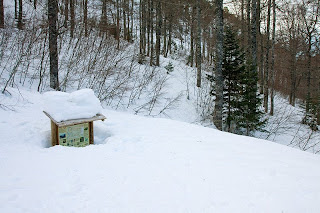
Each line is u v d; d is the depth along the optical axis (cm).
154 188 293
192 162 373
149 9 2016
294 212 239
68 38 1493
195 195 276
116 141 477
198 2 1641
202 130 583
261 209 246
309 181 306
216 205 255
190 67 2238
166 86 1538
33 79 984
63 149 426
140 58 1762
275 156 407
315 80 2544
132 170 344
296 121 1609
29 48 966
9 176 321
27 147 436
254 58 1370
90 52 1270
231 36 1245
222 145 464
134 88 1316
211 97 1555
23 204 257
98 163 368
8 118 573
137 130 559
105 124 603
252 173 332
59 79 1060
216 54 1058
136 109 1141
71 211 246
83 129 487
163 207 253
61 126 434
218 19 1034
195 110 1381
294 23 2445
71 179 315
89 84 1111
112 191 286
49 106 457
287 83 3278
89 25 1497
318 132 1432
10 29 1166
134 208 251
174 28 2958
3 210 245
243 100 1217
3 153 399
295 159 395
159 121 659
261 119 1423
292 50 2433
